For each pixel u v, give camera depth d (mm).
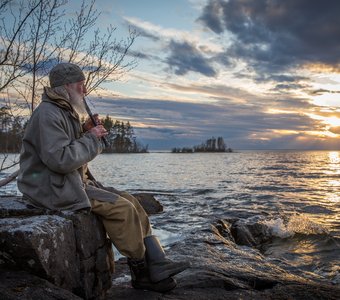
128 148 178000
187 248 6645
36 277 2922
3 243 2916
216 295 4098
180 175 41375
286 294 4254
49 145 3230
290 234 10062
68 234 3211
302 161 103062
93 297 3516
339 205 16922
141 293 3877
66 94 3490
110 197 3629
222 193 22047
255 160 108125
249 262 6133
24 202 3590
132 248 3648
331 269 7207
